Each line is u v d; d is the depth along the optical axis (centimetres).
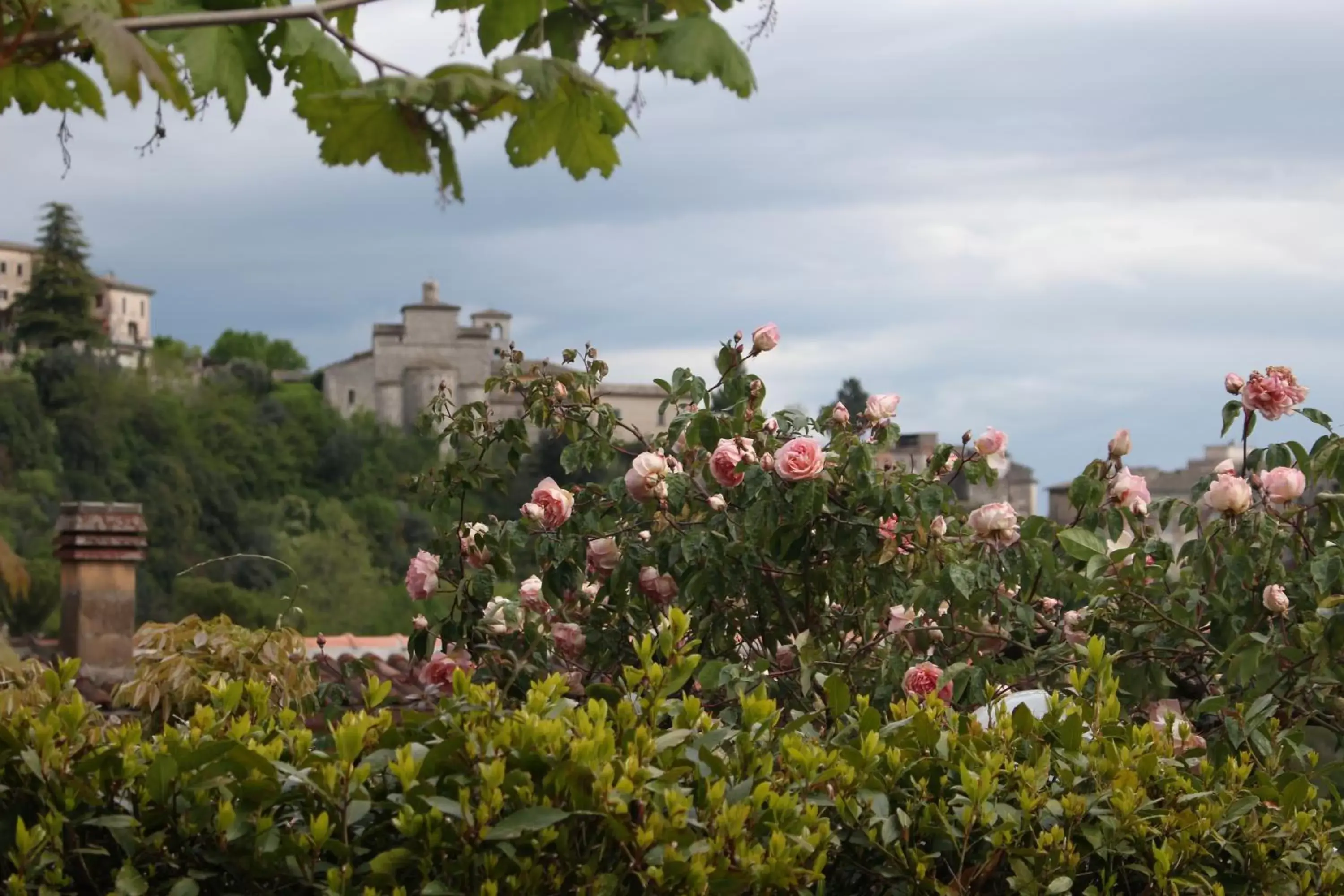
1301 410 448
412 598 506
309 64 260
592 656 500
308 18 250
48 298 8262
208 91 252
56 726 242
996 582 445
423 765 234
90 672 1022
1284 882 288
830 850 264
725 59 256
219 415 6588
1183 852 278
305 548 5844
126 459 5991
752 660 465
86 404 6000
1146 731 302
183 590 5141
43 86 273
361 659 519
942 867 269
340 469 7006
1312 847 292
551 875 232
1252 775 344
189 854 230
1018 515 462
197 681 589
